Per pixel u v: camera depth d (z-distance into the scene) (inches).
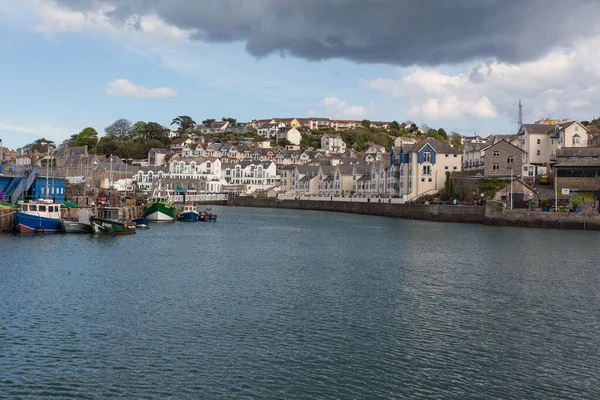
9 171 4170.8
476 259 2386.8
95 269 1989.4
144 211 4539.9
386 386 1016.9
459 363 1124.5
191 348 1168.2
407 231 3740.2
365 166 7534.5
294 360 1119.6
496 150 5236.2
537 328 1347.2
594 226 3833.7
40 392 956.6
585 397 990.4
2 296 1535.4
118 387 981.8
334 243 2982.3
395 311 1476.4
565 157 4379.9
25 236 2898.6
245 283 1798.7
